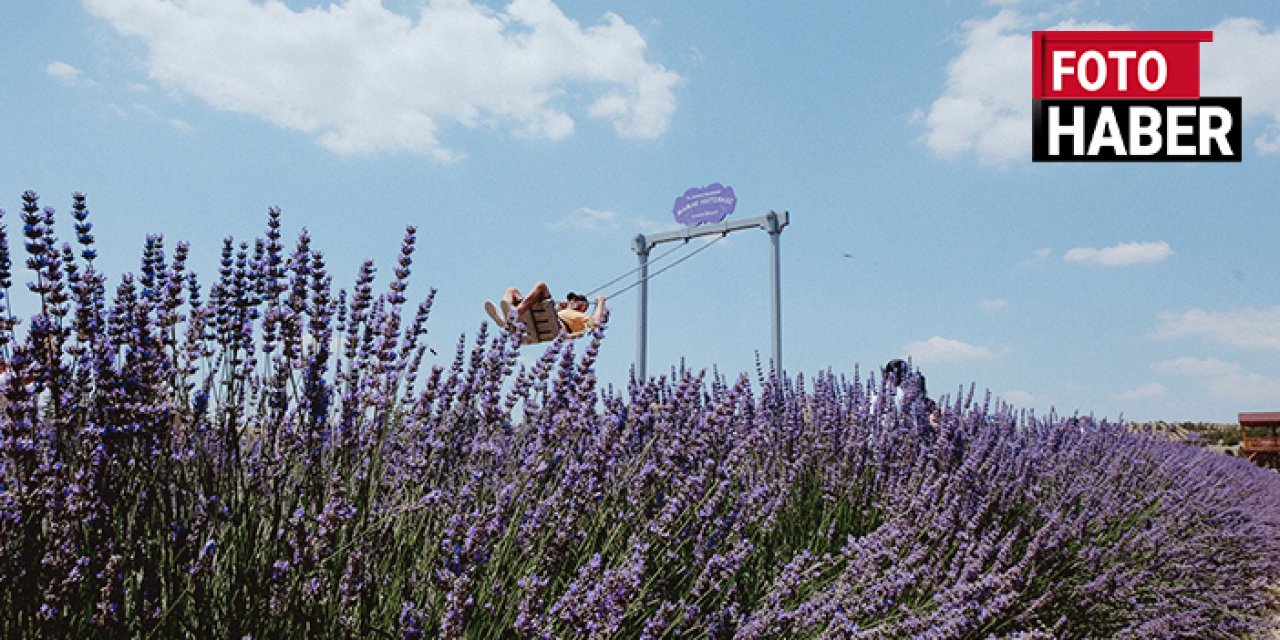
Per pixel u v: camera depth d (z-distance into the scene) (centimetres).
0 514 180
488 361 341
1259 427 2073
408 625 219
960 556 395
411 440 319
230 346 297
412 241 322
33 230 233
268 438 266
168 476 232
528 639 236
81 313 238
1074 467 615
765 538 388
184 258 285
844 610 325
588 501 294
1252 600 564
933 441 524
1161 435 924
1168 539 542
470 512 272
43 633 181
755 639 282
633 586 244
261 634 208
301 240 300
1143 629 441
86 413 224
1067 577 443
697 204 1830
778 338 1639
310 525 236
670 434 336
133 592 205
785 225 1684
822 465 483
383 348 314
